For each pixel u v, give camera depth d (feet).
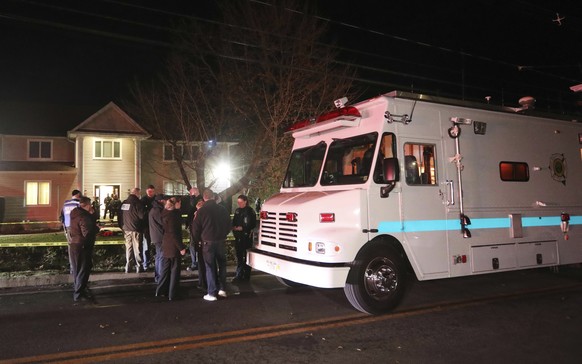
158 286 24.94
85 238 24.39
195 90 47.29
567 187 28.40
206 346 17.01
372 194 20.99
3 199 80.69
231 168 55.42
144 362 15.49
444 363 15.35
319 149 24.88
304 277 20.72
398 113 22.02
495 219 24.72
